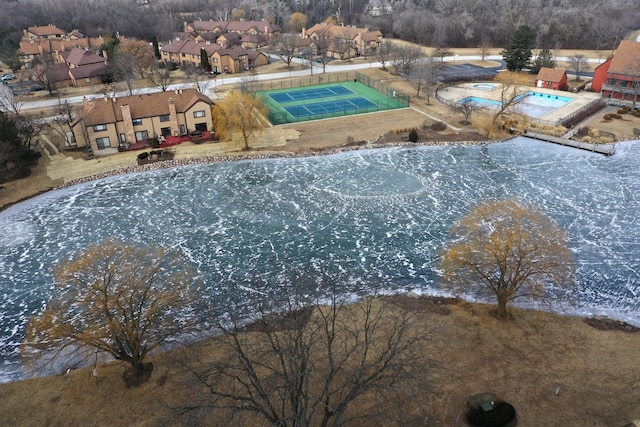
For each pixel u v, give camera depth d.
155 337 38.97
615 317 40.78
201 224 56.22
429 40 158.88
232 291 45.00
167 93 79.31
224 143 76.88
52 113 91.00
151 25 174.38
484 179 65.50
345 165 70.31
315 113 91.62
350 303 42.56
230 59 124.38
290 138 79.31
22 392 34.41
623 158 70.50
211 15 198.88
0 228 56.28
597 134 77.00
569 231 52.81
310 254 50.50
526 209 54.94
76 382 34.97
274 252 50.91
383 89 107.81
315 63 135.00
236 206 59.94
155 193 63.44
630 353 35.59
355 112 91.50
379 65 130.62
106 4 195.12
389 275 47.03
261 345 35.84
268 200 61.22
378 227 54.97
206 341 37.88
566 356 35.28
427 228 54.44
